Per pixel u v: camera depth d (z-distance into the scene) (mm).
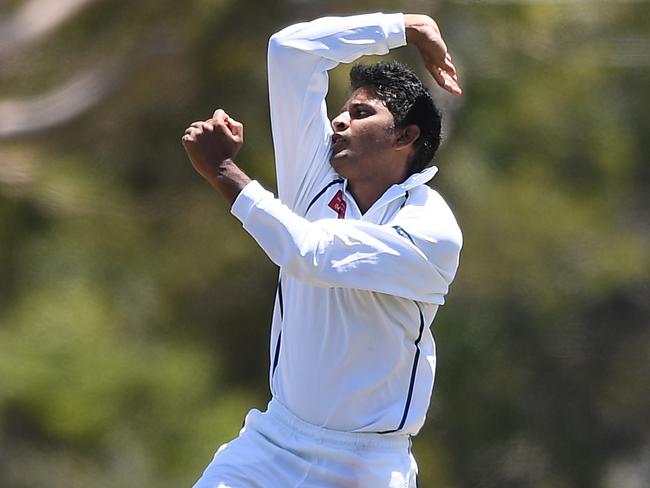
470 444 56188
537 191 50062
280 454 17188
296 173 17688
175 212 46250
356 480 17062
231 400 44062
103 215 45625
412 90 17625
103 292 45969
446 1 43375
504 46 48094
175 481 40625
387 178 17594
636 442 62719
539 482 59188
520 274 51406
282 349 17438
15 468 40219
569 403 60219
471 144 49812
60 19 41281
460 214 48562
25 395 39719
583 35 49812
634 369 62531
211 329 48688
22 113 41406
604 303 62250
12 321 42500
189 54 39688
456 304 53594
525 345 56625
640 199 61250
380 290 16672
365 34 17672
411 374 17281
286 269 16562
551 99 50219
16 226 45812
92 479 40438
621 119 57750
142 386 41688
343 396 17031
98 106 41469
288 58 17547
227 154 16797
